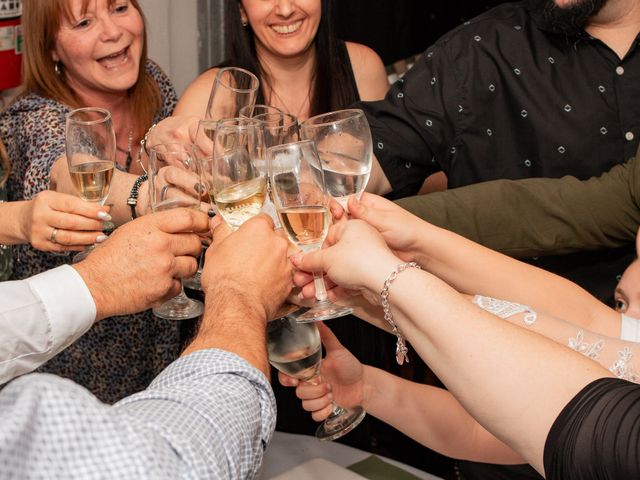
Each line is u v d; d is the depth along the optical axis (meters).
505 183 1.94
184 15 3.30
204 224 1.56
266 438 1.06
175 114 2.60
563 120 2.12
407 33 3.49
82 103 2.47
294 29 2.55
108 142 1.74
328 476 1.55
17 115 2.27
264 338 1.20
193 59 3.37
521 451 1.03
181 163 1.66
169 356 2.32
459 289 1.56
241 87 1.81
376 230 1.40
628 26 2.04
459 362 1.06
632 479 0.91
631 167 1.92
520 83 2.14
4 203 1.90
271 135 1.64
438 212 1.90
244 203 1.47
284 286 1.39
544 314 1.43
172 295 1.57
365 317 1.48
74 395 0.80
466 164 2.23
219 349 1.07
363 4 3.35
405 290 1.14
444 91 2.17
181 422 0.91
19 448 0.74
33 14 2.30
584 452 0.94
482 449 1.62
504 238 1.92
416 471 1.68
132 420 0.86
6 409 0.79
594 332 1.47
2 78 2.69
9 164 2.24
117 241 1.50
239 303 1.27
